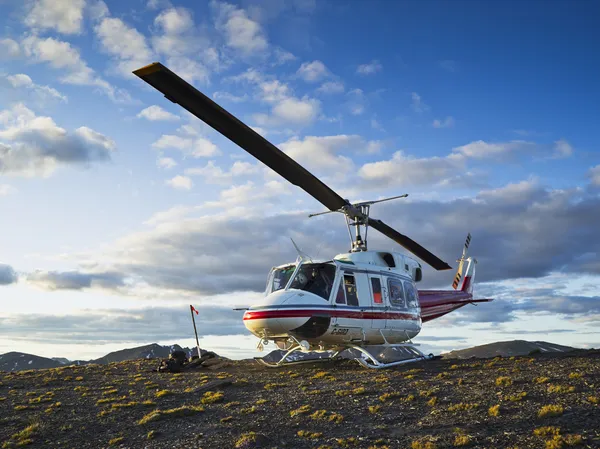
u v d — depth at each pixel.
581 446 6.94
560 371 12.53
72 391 15.33
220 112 11.11
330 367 18.03
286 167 13.66
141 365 23.11
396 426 8.91
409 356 18.97
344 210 17.81
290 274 17.75
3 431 10.54
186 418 10.77
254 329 16.61
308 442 8.43
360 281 18.05
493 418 8.71
